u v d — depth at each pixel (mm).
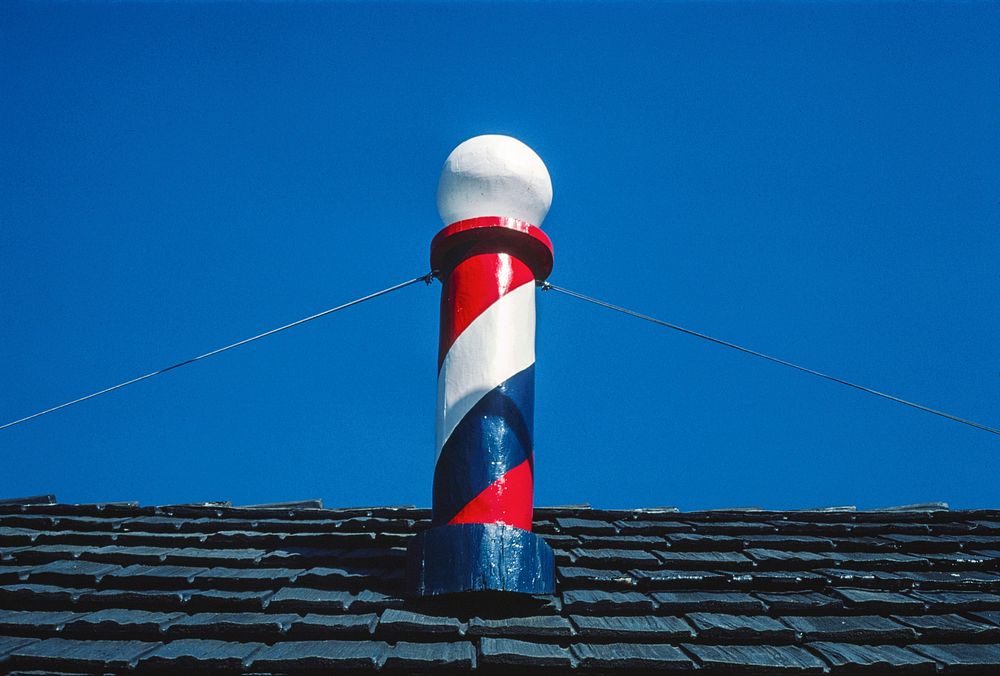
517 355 5000
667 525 5547
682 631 4254
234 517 5742
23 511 5816
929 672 4059
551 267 5441
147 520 5629
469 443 4734
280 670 4023
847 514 5770
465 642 4203
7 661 4094
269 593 4594
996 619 4449
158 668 4055
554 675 4047
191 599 4527
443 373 4988
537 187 5371
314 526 5539
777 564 4996
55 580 4781
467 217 5348
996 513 5879
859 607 4535
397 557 4973
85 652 4148
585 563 4980
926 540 5379
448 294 5195
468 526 4461
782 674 4035
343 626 4254
